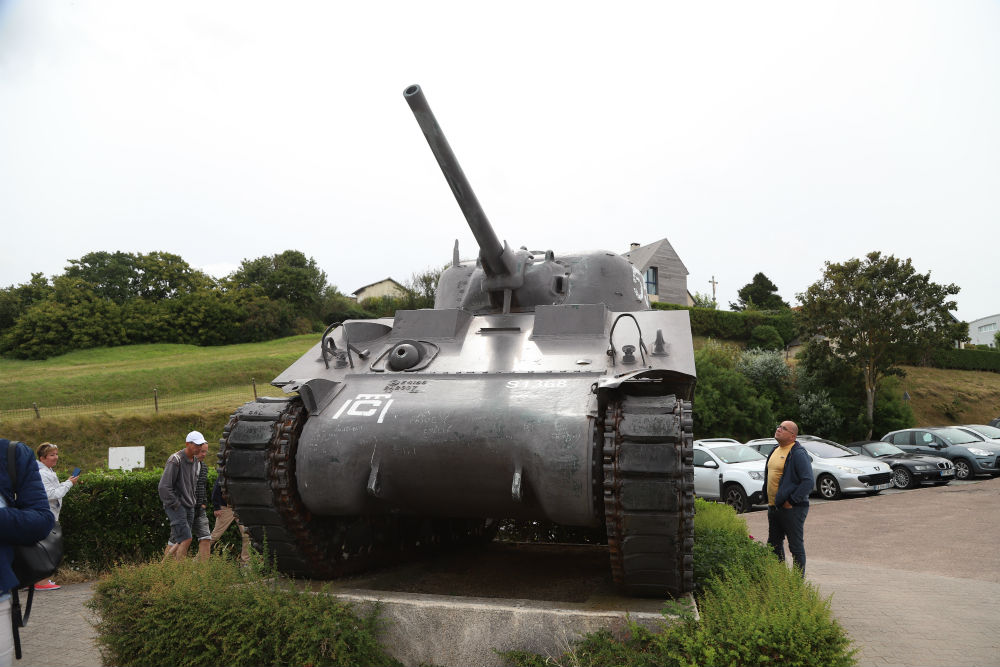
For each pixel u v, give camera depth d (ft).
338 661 15.05
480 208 20.98
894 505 50.78
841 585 26.32
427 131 19.11
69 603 24.63
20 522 11.03
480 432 16.29
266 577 17.83
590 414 15.83
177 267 215.51
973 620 21.18
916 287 97.76
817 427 99.81
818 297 102.01
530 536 31.81
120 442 74.43
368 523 21.63
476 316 22.06
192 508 25.96
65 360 151.94
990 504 49.19
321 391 18.22
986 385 139.13
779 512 22.80
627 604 16.22
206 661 15.35
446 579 22.24
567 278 25.04
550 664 14.83
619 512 15.01
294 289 208.64
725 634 13.57
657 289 172.14
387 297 213.46
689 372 16.58
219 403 90.43
